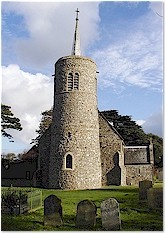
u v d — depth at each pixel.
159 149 63.62
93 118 34.31
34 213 16.78
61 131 33.38
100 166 35.06
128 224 13.74
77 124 33.09
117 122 61.09
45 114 55.09
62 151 32.91
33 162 42.94
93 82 35.03
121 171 36.94
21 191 18.05
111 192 27.47
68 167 32.50
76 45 38.03
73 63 34.06
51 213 13.76
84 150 32.88
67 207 18.55
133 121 61.31
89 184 32.53
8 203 16.44
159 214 16.03
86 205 13.42
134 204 19.36
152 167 39.09
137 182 38.97
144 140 59.88
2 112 40.78
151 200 17.64
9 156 56.72
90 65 34.78
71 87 33.84
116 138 37.84
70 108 33.41
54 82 36.06
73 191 29.19
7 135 41.59
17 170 42.84
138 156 40.12
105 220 13.03
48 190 30.80
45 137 38.50
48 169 37.53
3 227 13.31
